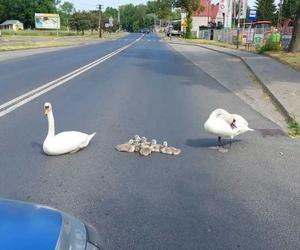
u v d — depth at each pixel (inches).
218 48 1668.3
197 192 222.4
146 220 189.6
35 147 297.0
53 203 205.3
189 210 200.5
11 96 503.5
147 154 282.8
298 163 276.1
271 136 343.9
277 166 268.5
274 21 3814.0
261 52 1240.2
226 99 522.0
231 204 208.7
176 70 867.4
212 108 458.6
